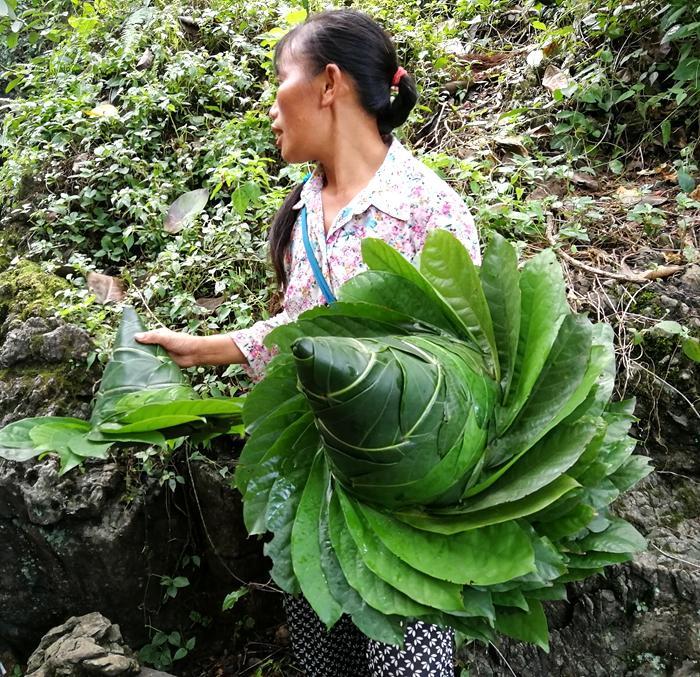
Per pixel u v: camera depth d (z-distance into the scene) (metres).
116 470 2.23
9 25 4.53
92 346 2.40
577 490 1.13
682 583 1.94
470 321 1.24
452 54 3.71
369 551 1.08
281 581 1.15
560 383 1.15
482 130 3.22
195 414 1.40
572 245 2.56
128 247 2.90
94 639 1.89
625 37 3.22
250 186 2.64
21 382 2.37
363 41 1.50
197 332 2.57
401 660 1.29
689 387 2.15
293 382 1.17
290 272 1.76
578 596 2.03
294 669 2.25
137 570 2.23
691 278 2.35
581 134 3.05
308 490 1.17
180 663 2.34
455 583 1.06
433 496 1.10
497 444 1.16
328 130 1.56
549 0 3.92
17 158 3.29
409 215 1.52
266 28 3.89
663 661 1.94
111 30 4.16
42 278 2.71
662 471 2.15
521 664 2.03
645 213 2.58
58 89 3.73
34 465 2.19
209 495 2.28
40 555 2.24
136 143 3.20
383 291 1.24
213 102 3.48
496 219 2.60
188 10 3.97
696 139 2.93
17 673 2.33
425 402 1.04
